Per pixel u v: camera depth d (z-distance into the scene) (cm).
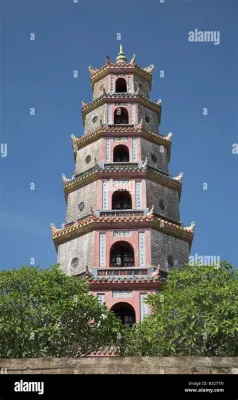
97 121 5531
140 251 4569
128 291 4375
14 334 3428
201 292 3569
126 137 5300
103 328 3703
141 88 5809
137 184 4953
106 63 5859
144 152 5219
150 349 3559
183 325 3512
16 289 3712
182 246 4816
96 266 4506
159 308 3719
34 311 3541
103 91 5603
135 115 5478
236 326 3394
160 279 4372
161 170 5253
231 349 3431
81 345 3672
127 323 4397
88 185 5059
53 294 3672
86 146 5409
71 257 4703
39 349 3431
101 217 4678
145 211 4775
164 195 5047
